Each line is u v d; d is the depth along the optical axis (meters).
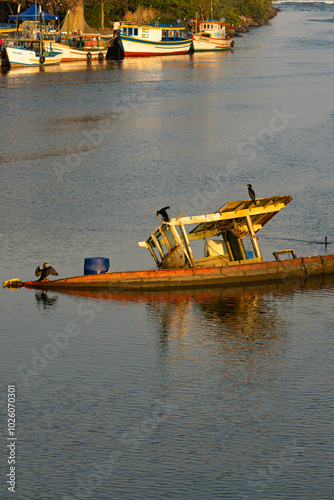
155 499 34.16
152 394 43.28
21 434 39.25
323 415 40.53
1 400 42.69
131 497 34.34
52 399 42.75
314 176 102.38
